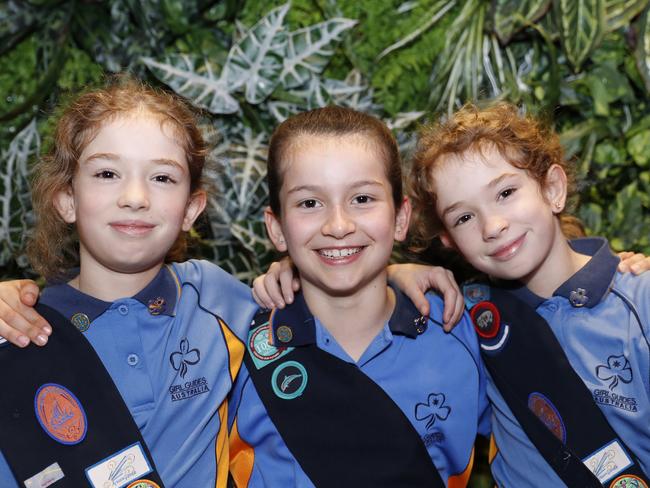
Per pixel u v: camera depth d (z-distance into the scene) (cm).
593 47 199
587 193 217
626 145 212
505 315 153
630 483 142
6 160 209
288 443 145
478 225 149
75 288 141
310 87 208
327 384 146
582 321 147
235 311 151
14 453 130
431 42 213
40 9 206
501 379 152
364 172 141
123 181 135
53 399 133
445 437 148
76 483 131
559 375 146
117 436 133
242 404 149
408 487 144
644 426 140
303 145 143
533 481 150
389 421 144
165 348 139
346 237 140
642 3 199
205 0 206
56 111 193
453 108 206
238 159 207
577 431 145
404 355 149
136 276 142
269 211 154
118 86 154
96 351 136
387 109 216
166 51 213
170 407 137
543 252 148
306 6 215
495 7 205
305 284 151
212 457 141
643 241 211
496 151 147
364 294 147
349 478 144
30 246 157
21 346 132
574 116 217
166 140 139
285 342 148
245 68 203
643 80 203
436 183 153
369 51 213
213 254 212
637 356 141
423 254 196
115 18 208
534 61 213
